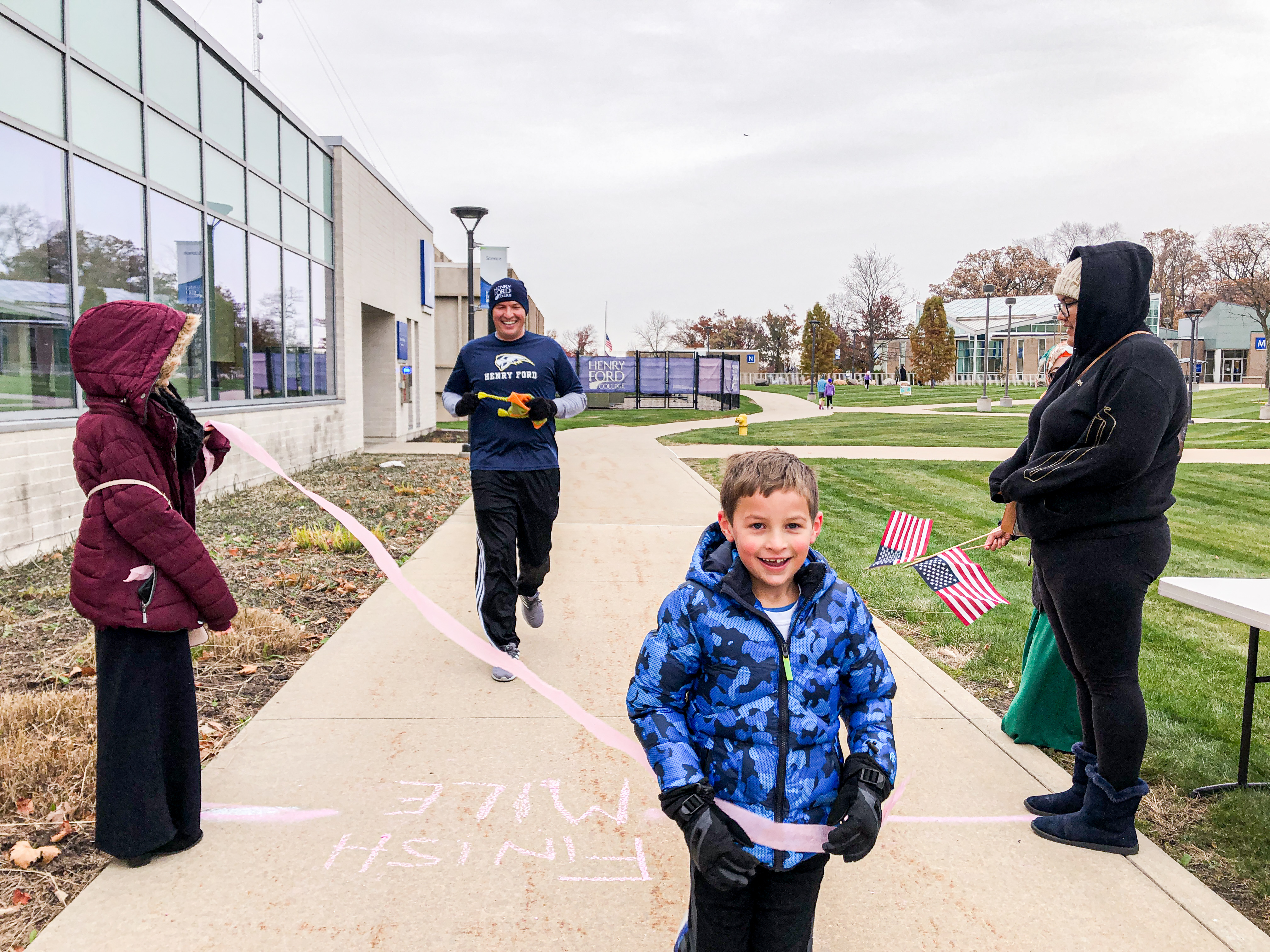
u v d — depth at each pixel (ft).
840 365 280.10
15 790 10.23
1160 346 8.86
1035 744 12.30
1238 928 8.28
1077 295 9.30
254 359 38.06
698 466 48.19
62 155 23.73
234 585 19.66
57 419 22.22
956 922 8.34
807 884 6.41
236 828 9.80
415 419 67.97
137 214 27.86
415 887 8.77
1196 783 11.17
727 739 6.29
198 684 14.05
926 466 49.44
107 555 8.49
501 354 14.97
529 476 14.80
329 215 48.21
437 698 13.62
